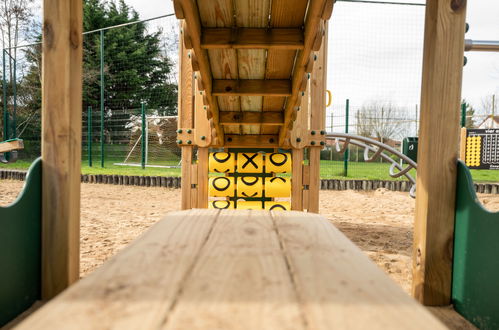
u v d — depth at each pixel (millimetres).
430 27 1758
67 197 1592
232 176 4238
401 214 5820
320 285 699
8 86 21562
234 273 767
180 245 996
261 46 2512
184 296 641
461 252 1685
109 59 26656
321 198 8039
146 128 16375
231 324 544
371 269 797
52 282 1598
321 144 4086
